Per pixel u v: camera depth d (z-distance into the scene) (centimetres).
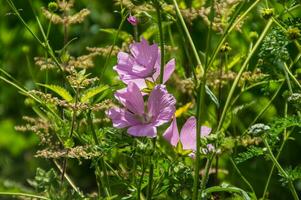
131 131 171
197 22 221
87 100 178
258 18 201
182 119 194
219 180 200
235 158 183
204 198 177
